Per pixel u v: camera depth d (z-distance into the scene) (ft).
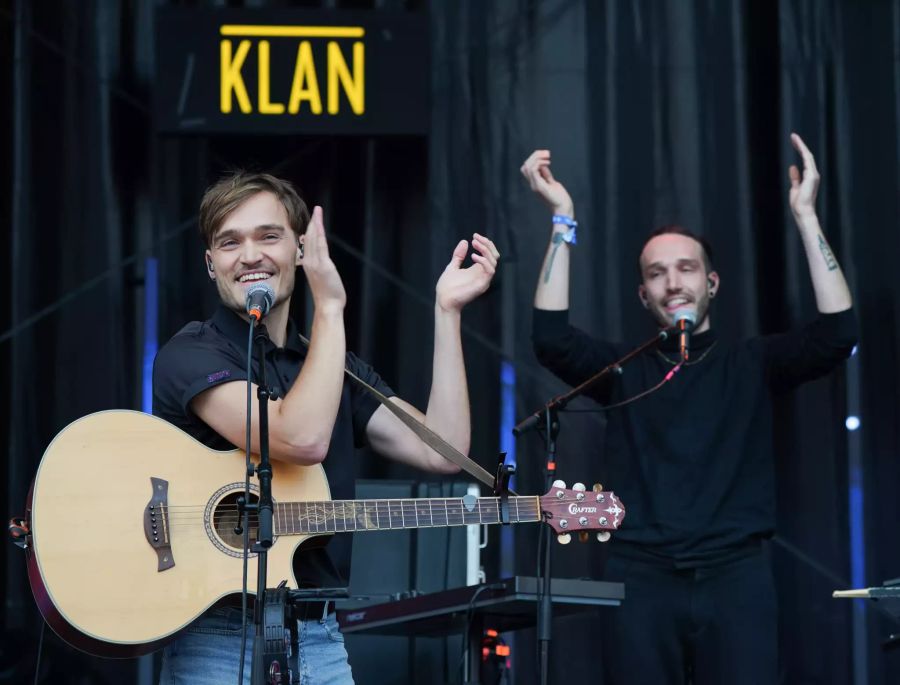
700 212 58.08
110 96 57.82
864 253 57.67
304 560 31.30
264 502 28.25
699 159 58.44
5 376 55.52
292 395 29.91
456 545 48.16
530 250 58.08
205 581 29.86
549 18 59.31
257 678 27.30
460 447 33.88
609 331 57.47
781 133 58.49
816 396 56.75
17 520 30.35
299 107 54.49
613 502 33.42
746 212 58.03
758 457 45.14
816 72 58.80
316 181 58.29
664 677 42.98
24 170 56.90
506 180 58.49
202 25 54.65
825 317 45.96
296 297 56.34
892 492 56.03
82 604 29.19
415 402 56.90
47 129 57.31
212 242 32.17
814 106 58.59
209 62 54.44
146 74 58.13
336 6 58.18
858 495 55.01
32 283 56.29
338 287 30.71
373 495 47.37
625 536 44.29
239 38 54.65
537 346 47.32
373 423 34.12
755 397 45.70
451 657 45.39
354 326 57.31
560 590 36.83
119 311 56.59
